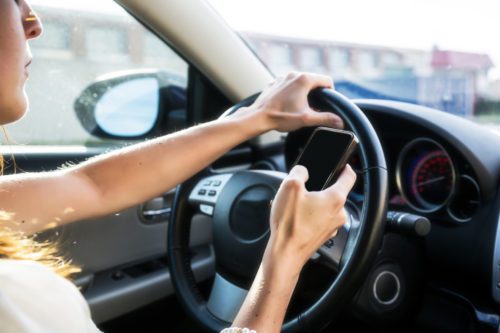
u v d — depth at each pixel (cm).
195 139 95
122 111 163
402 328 110
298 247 69
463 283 112
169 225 120
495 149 109
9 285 51
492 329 106
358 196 130
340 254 90
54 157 141
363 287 99
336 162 78
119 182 91
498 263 103
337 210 72
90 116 159
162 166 93
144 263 149
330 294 82
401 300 103
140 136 166
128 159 93
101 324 137
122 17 145
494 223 104
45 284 54
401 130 122
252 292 68
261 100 100
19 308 50
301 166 76
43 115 153
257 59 155
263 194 102
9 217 69
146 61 154
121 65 157
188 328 151
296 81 97
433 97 180
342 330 115
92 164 93
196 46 141
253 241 100
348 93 167
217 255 108
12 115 70
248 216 103
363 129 88
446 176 116
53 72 154
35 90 151
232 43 147
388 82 201
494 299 105
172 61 156
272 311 65
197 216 157
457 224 111
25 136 150
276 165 153
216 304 105
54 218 84
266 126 97
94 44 155
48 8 151
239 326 64
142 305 143
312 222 69
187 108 165
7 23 65
